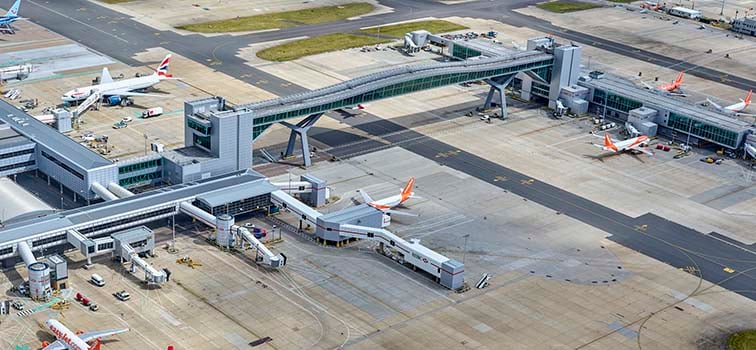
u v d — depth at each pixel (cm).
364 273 17475
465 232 19312
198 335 15125
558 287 17312
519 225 19800
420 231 19212
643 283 17638
